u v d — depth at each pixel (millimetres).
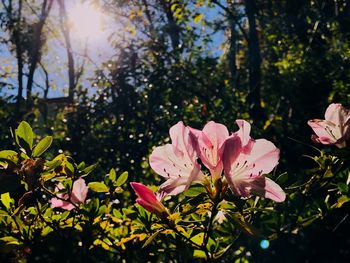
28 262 2820
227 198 2254
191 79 11914
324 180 2623
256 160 2160
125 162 9836
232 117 10508
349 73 10523
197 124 10414
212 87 12039
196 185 2289
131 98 10984
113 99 11070
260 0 15695
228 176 2133
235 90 11711
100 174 9562
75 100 11727
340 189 2709
